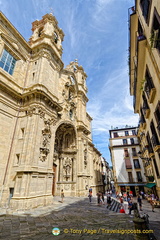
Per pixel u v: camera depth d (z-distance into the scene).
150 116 13.25
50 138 14.74
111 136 39.75
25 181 10.73
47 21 20.47
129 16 11.54
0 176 11.30
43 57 16.92
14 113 13.79
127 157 35.28
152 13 7.43
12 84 14.32
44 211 9.86
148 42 9.05
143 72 12.25
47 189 12.79
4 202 10.80
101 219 8.19
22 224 6.99
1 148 11.90
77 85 27.47
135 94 16.09
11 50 15.01
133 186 32.81
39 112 13.71
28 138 12.41
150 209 16.56
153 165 16.02
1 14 14.06
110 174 77.62
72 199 16.70
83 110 28.48
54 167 20.50
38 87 14.55
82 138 24.23
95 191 28.19
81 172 21.42
